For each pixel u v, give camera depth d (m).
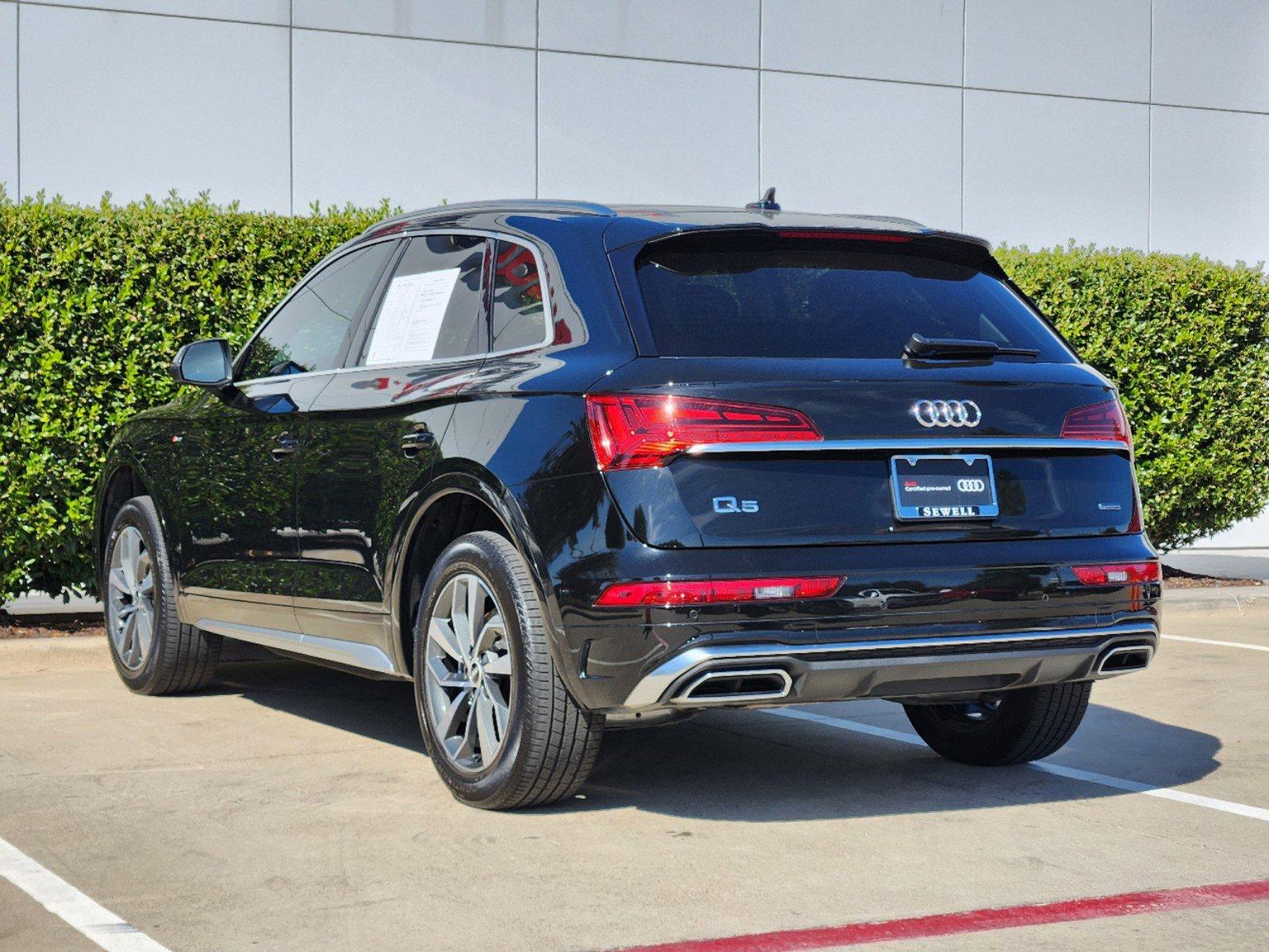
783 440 4.36
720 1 12.53
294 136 11.39
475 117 11.87
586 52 12.15
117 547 7.16
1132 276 10.67
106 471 7.28
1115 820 4.79
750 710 6.81
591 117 12.18
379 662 5.34
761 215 5.07
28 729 6.19
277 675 7.71
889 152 13.12
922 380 4.58
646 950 3.53
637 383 4.37
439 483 4.86
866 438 4.44
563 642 4.43
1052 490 4.73
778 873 4.17
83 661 7.89
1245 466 11.09
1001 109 13.50
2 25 10.66
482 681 4.80
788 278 4.81
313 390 5.75
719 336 4.56
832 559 4.36
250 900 3.92
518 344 4.89
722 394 4.35
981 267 5.23
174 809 4.87
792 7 12.74
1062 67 13.73
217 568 6.30
